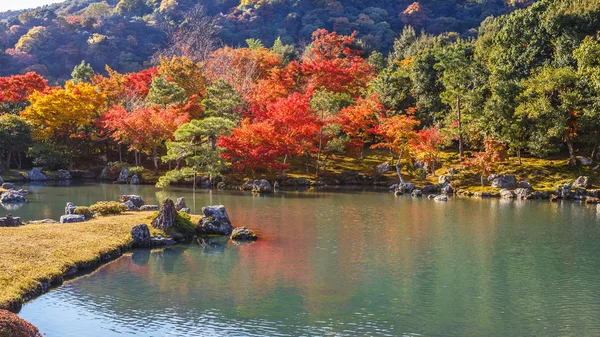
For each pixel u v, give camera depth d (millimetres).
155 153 87125
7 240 34219
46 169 89062
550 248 40531
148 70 117750
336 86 107500
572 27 82250
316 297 28797
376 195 71500
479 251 39438
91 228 40094
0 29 190375
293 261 36156
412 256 37875
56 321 24766
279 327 24562
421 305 27875
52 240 35625
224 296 28703
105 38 181375
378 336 23781
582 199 67688
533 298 29109
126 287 29922
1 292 26141
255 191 73250
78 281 30797
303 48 180875
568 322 25781
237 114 91438
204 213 45219
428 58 98625
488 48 96812
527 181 75562
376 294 29484
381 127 84625
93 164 95188
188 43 160250
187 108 92875
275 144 79375
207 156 74438
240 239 42469
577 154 82500
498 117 79125
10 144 84625
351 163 92312
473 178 79438
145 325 24578
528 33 86500
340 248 40000
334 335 23781
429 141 81500
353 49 135625
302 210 57125
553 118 74500
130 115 87125
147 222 43219
